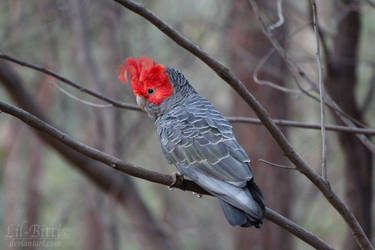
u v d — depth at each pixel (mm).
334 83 12234
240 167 7062
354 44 12469
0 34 14594
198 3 15727
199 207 20469
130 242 19859
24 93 13617
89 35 15578
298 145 18719
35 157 19469
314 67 15273
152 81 8398
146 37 15531
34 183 19469
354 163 13000
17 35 14102
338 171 18484
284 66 14336
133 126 16234
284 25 12961
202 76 17172
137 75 8523
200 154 7414
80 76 16219
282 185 15352
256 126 15156
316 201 19859
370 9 13328
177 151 7633
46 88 17406
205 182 7195
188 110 8023
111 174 15445
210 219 20172
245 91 6496
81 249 19156
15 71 13461
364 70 16141
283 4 13039
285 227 7176
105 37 15797
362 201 13133
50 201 19953
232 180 6992
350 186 13164
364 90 16078
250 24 13711
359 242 6918
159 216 19594
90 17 15172
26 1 14469
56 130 6777
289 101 16094
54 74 8695
